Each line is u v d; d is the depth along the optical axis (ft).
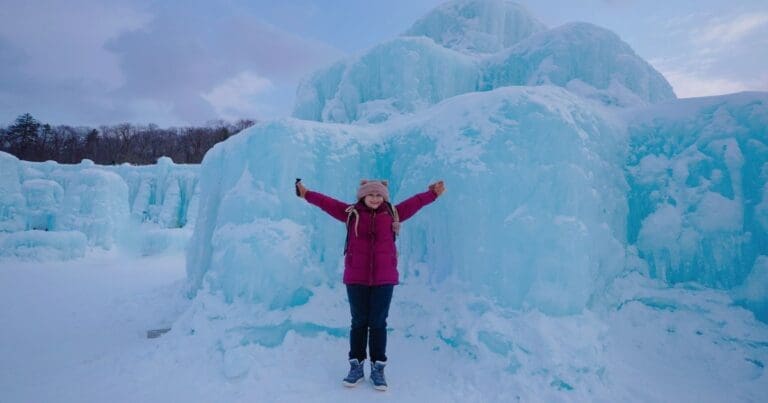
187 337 11.58
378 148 14.60
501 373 9.11
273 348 10.59
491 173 11.12
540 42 21.07
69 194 53.72
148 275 34.19
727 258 11.07
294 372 9.70
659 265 11.95
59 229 51.80
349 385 8.93
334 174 13.26
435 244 12.14
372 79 22.76
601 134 12.31
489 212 10.97
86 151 192.54
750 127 11.54
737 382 9.11
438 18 30.07
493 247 10.71
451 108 13.15
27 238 42.98
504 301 10.27
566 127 10.82
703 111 12.56
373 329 9.11
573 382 8.66
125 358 11.59
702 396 8.64
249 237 11.96
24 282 29.55
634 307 11.39
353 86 22.95
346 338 11.40
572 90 19.06
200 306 12.25
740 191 11.30
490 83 22.67
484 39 27.55
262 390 8.93
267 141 13.09
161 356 11.15
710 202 11.44
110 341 14.06
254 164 13.26
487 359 9.50
